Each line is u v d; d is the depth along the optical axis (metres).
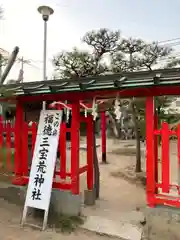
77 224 4.46
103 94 4.39
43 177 4.55
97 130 21.91
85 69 11.22
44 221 4.28
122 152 13.72
